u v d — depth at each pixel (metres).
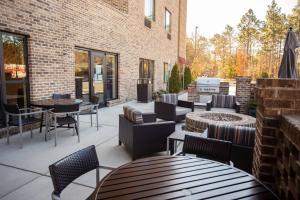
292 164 1.39
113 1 9.94
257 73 35.38
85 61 8.23
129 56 11.00
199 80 10.85
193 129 4.98
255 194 1.50
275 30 33.28
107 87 9.64
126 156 4.08
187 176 1.74
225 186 1.59
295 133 1.31
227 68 38.09
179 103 7.58
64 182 1.76
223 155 2.38
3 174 3.30
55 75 6.56
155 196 1.45
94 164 2.09
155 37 14.46
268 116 1.76
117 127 6.16
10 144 4.62
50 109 4.70
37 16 5.89
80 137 5.20
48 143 4.71
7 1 5.10
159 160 2.07
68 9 6.96
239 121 4.94
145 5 12.97
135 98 11.88
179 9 19.98
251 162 3.00
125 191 1.51
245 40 37.31
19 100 5.64
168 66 17.61
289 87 1.70
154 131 3.99
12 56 5.41
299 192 1.26
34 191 2.85
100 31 8.62
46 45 6.21
